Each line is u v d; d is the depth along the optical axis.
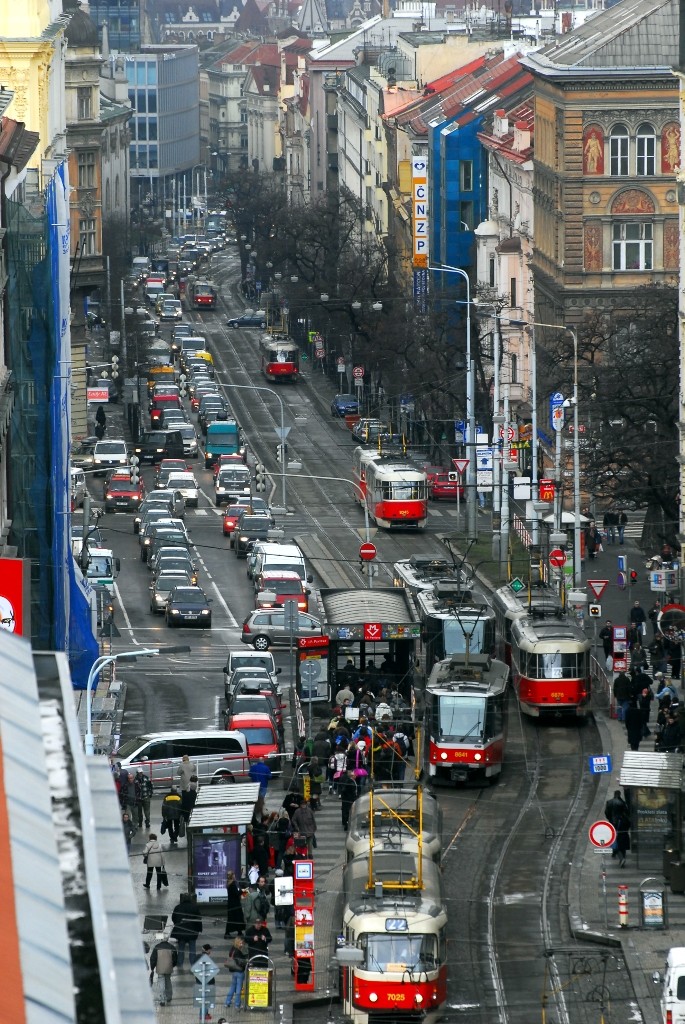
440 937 97.81
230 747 141.12
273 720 148.88
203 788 117.25
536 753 151.25
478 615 167.00
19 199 155.62
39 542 154.38
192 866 111.69
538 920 114.19
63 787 31.64
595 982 103.31
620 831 122.94
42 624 155.62
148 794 128.88
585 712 158.88
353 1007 96.81
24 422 153.00
